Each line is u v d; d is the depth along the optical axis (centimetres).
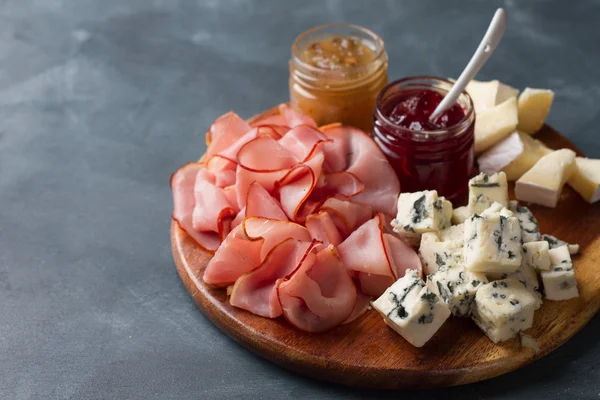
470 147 65
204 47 84
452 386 56
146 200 70
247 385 57
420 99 66
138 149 74
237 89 79
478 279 57
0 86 81
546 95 69
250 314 58
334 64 70
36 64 83
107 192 71
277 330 57
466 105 65
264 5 88
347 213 62
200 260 62
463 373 55
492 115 68
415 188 66
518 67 79
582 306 58
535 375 56
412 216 61
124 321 61
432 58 81
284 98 78
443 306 55
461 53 81
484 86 71
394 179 65
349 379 56
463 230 60
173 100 79
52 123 77
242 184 63
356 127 71
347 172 64
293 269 59
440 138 63
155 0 90
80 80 81
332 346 56
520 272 58
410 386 56
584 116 74
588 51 80
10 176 72
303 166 62
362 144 66
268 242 60
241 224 60
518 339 56
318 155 63
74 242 67
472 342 56
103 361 59
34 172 72
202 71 81
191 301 62
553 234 63
